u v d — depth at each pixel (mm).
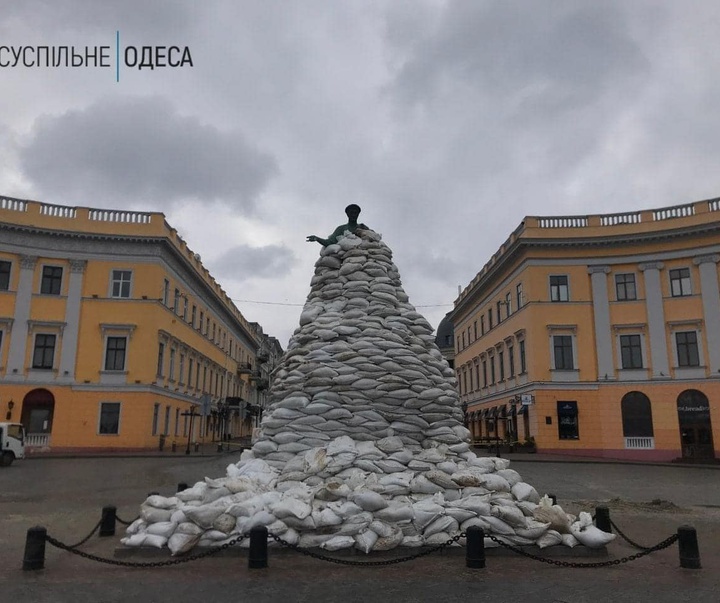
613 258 33031
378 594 5828
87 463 24531
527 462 27297
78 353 31641
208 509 7109
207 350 45906
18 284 31297
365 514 7113
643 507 12984
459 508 7348
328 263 10500
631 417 31578
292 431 8797
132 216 33281
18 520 10344
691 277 31641
